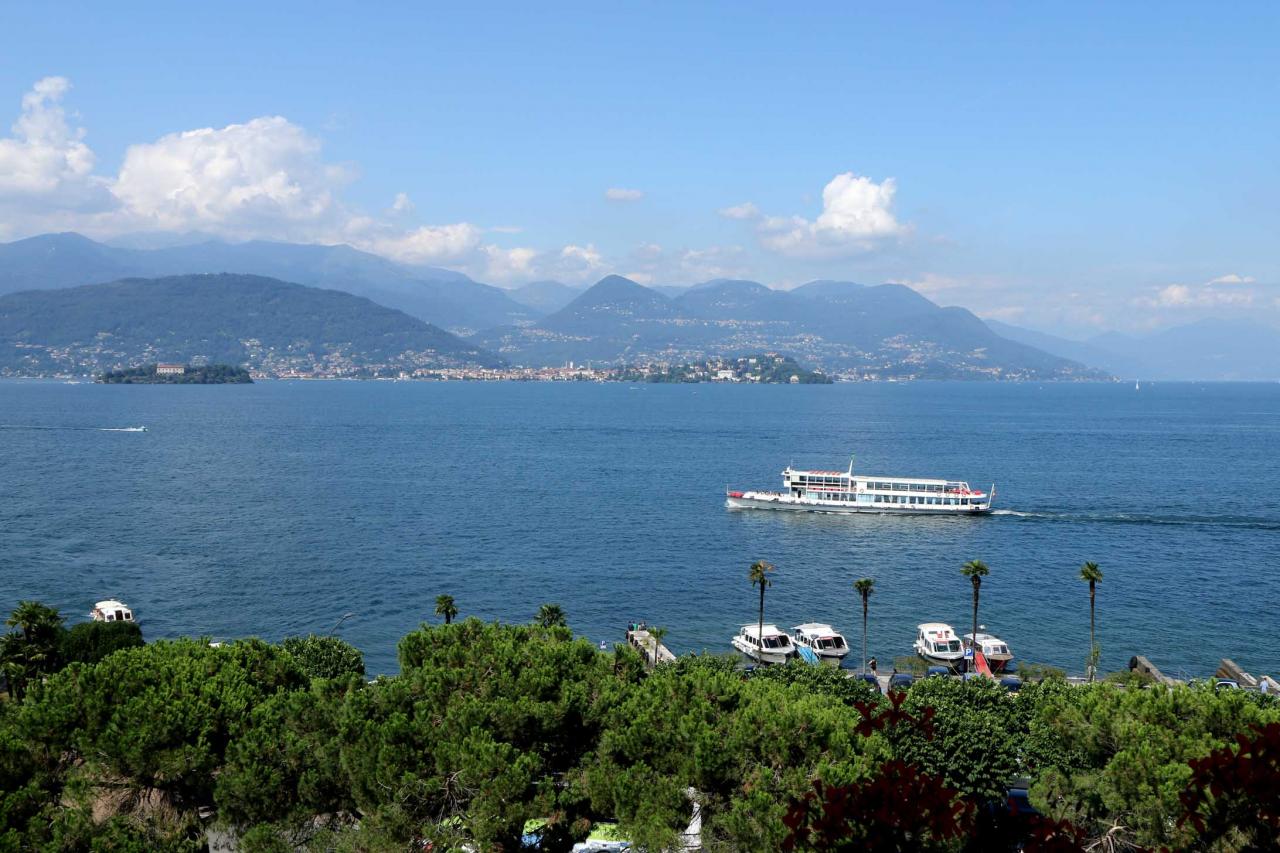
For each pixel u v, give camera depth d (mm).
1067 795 51656
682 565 163375
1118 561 168375
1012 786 65125
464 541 178500
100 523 187750
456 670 55750
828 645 113938
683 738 50906
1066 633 126562
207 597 137500
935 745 60031
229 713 51938
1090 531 196875
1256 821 31906
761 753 49062
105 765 48281
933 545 182625
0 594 136125
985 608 138125
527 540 180875
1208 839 35062
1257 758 21516
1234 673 105188
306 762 50062
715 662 79688
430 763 49406
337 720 51656
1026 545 182625
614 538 184875
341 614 131125
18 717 51500
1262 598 143500
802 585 150750
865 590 111500
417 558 163750
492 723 51219
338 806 50531
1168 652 118625
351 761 48250
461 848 47906
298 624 126688
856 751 50125
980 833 54562
